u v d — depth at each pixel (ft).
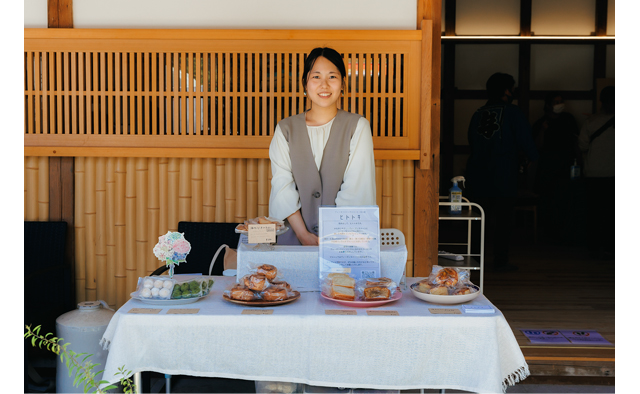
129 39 11.28
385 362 6.30
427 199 11.57
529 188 28.02
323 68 8.42
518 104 27.35
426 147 11.30
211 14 11.37
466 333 6.24
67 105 11.46
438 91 11.50
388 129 11.49
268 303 6.59
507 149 17.26
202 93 11.44
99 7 11.38
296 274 7.38
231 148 11.42
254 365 6.34
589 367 10.58
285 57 11.32
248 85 11.41
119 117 11.50
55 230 11.02
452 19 26.50
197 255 11.02
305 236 8.46
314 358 6.28
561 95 27.20
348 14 11.35
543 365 10.59
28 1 11.37
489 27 26.58
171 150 11.34
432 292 6.76
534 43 27.07
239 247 7.52
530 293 15.90
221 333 6.28
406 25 11.38
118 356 6.19
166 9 11.36
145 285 6.90
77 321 9.34
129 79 11.46
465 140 27.89
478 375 6.25
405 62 11.34
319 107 8.75
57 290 10.95
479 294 7.20
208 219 11.63
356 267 7.13
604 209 21.21
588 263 20.62
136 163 11.54
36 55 11.35
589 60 27.09
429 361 6.30
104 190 11.58
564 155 26.02
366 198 8.67
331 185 8.64
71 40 11.29
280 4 11.35
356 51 11.30
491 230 26.61
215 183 11.60
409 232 11.67
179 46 11.31
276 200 8.66
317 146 8.68
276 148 8.82
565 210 24.50
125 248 11.66
